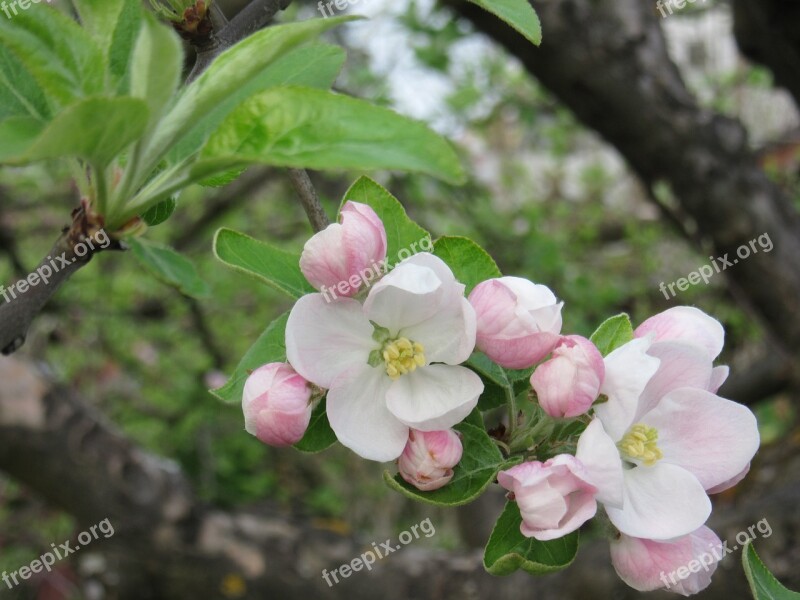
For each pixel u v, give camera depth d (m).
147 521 0.62
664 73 0.60
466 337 0.20
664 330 0.22
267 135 0.17
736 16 0.67
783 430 0.83
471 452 0.21
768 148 0.88
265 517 0.68
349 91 0.70
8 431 0.58
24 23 0.17
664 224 0.96
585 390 0.20
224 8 0.35
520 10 0.21
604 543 0.54
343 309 0.21
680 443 0.21
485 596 0.60
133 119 0.17
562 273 0.85
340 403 0.21
